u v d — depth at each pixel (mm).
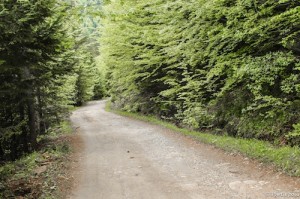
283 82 10156
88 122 28266
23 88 13867
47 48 13562
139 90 26812
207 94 15781
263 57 10508
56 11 12781
